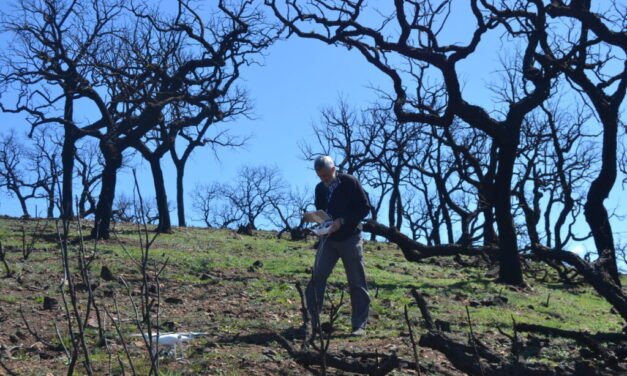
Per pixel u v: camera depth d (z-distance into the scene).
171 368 7.24
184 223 41.34
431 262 22.20
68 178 31.08
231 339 8.69
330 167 9.16
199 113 27.61
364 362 6.95
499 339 9.03
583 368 6.74
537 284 18.64
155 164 27.77
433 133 22.42
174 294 12.50
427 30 18.05
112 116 26.97
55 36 25.78
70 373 4.50
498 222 17.52
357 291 9.31
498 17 17.48
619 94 16.36
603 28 16.41
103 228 23.17
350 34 18.98
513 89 33.97
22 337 8.59
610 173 16.09
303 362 7.34
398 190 41.62
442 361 7.71
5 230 24.67
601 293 9.77
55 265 15.32
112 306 10.88
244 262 18.20
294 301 12.28
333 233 9.18
